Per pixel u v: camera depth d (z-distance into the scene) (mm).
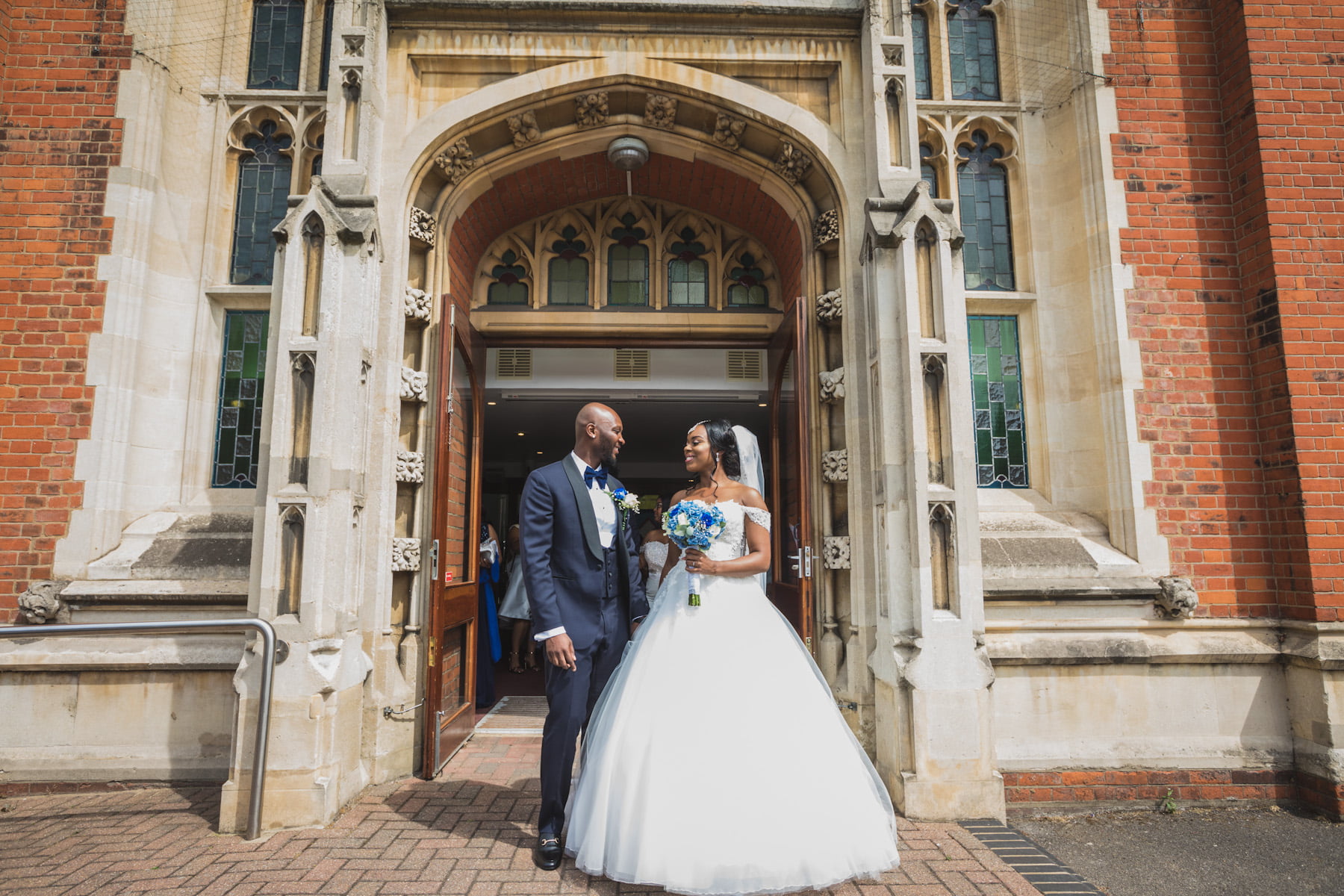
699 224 5777
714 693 2732
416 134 4469
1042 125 5117
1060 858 3477
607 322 5539
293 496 3541
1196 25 4949
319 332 3666
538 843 2969
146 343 4641
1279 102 4590
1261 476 4508
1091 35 4898
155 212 4711
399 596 4309
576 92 4641
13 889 2748
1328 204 4492
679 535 2986
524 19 4594
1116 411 4578
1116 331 4605
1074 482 4797
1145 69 4891
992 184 5195
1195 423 4551
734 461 3275
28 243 4547
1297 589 4258
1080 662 4266
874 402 4090
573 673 3020
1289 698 4305
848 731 2939
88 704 4199
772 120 4633
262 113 5047
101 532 4363
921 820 3553
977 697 3648
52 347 4465
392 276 4273
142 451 4602
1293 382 4332
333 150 4117
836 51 4637
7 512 4336
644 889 2732
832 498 4508
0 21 4684
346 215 3928
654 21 4637
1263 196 4504
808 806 2584
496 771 4180
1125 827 3869
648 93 4695
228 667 4184
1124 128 4816
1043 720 4246
